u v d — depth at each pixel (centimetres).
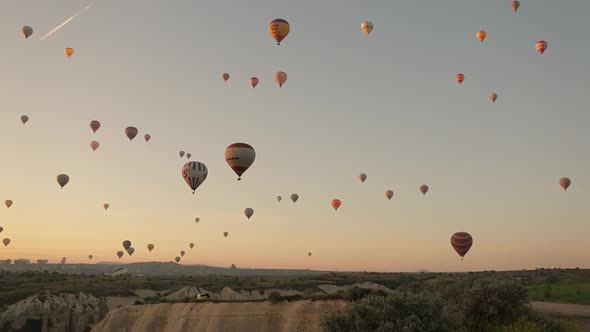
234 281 11675
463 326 2039
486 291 2298
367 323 1872
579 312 3372
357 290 4003
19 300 7012
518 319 2127
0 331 6303
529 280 9781
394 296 1986
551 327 2184
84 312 7188
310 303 4147
